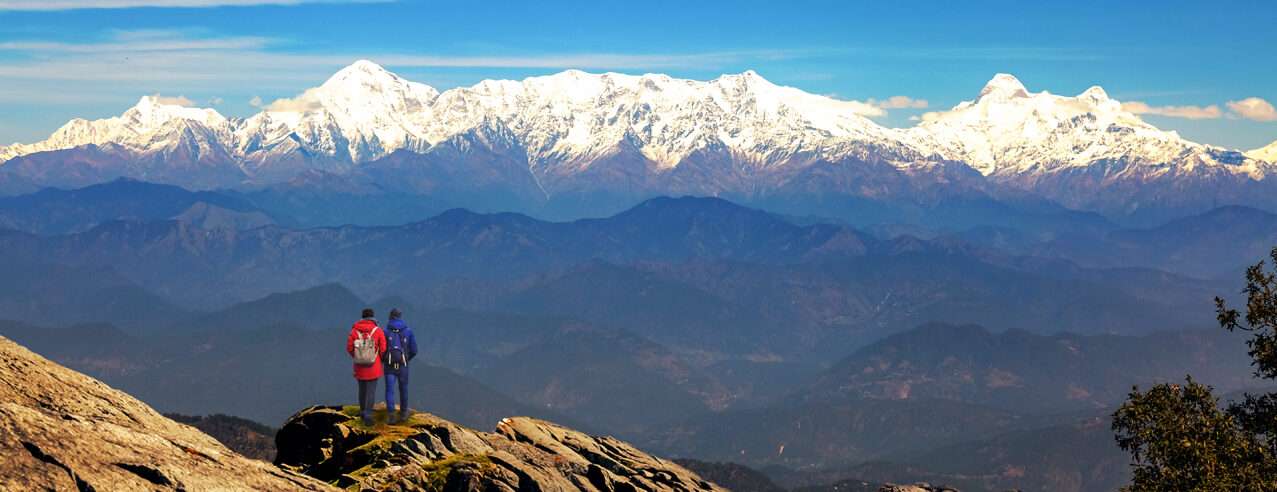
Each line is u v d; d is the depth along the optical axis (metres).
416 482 36.94
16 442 22.45
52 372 29.56
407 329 42.47
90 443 23.88
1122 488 43.31
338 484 36.16
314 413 42.19
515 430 47.47
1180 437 41.44
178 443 27.03
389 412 41.81
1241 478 39.53
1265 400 42.66
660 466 51.22
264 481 26.67
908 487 71.38
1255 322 43.25
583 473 44.56
